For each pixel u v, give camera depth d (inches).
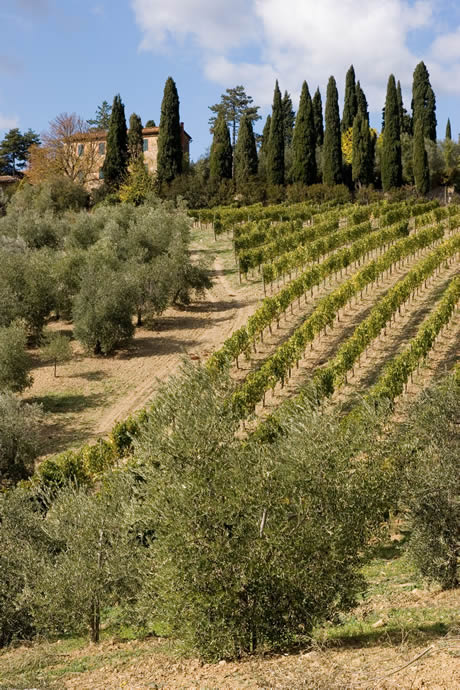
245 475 396.2
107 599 507.2
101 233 2028.8
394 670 301.6
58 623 516.4
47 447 1080.2
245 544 392.5
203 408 408.5
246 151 3284.9
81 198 2977.4
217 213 2753.4
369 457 471.8
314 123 3435.0
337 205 2871.6
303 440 412.8
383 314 1357.0
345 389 1181.7
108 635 538.9
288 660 365.1
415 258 2052.2
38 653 459.8
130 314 1504.7
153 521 410.3
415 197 3006.9
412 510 523.8
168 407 418.3
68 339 1482.5
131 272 1628.9
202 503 390.0
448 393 654.5
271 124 3211.1
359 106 3565.5
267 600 398.0
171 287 1701.5
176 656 409.4
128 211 2262.6
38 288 1556.3
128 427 980.6
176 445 397.7
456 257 2048.5
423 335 1187.3
